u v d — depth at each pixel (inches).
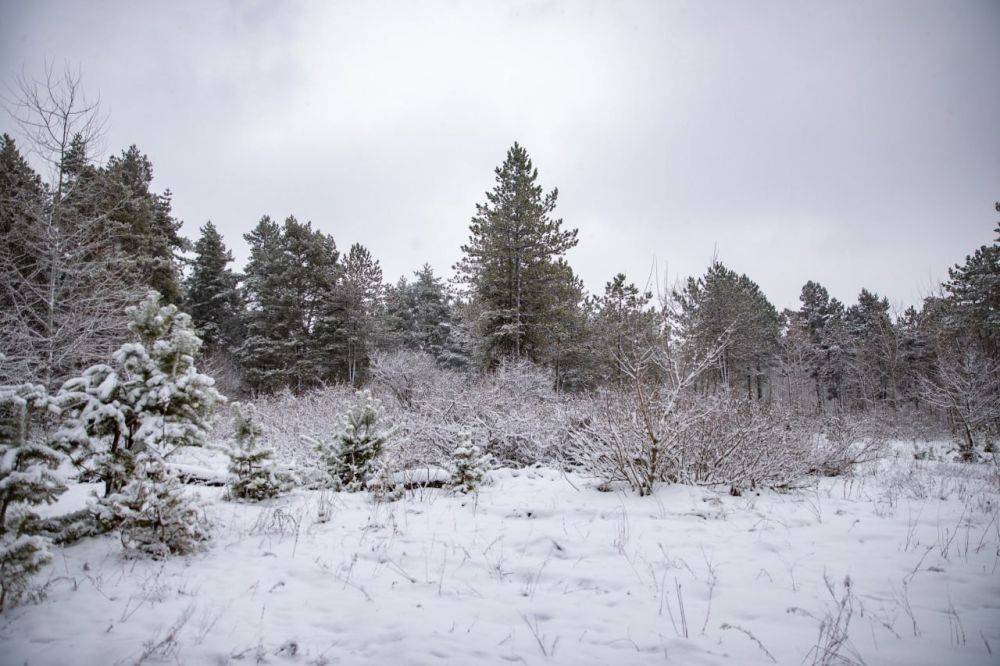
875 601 143.1
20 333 415.2
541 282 958.4
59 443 183.0
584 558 185.0
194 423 215.5
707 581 160.2
